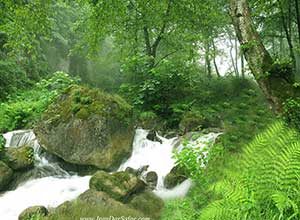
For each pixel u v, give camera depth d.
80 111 8.70
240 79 14.05
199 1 13.18
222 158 4.63
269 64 5.86
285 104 5.35
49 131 8.77
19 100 13.79
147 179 7.38
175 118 10.55
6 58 15.85
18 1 8.91
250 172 2.08
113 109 8.82
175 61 13.29
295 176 1.84
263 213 1.82
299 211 1.71
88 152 8.36
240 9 6.08
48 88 14.48
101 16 11.20
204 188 4.25
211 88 13.23
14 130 10.98
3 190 7.80
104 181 6.68
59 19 21.00
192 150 4.96
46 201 7.05
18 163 8.35
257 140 2.25
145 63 12.44
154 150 8.73
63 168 8.68
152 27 14.47
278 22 13.53
